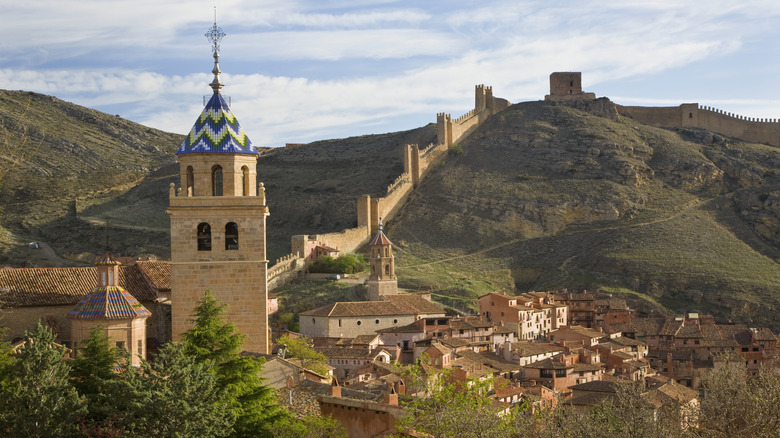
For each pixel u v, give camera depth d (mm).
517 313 156625
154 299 78125
